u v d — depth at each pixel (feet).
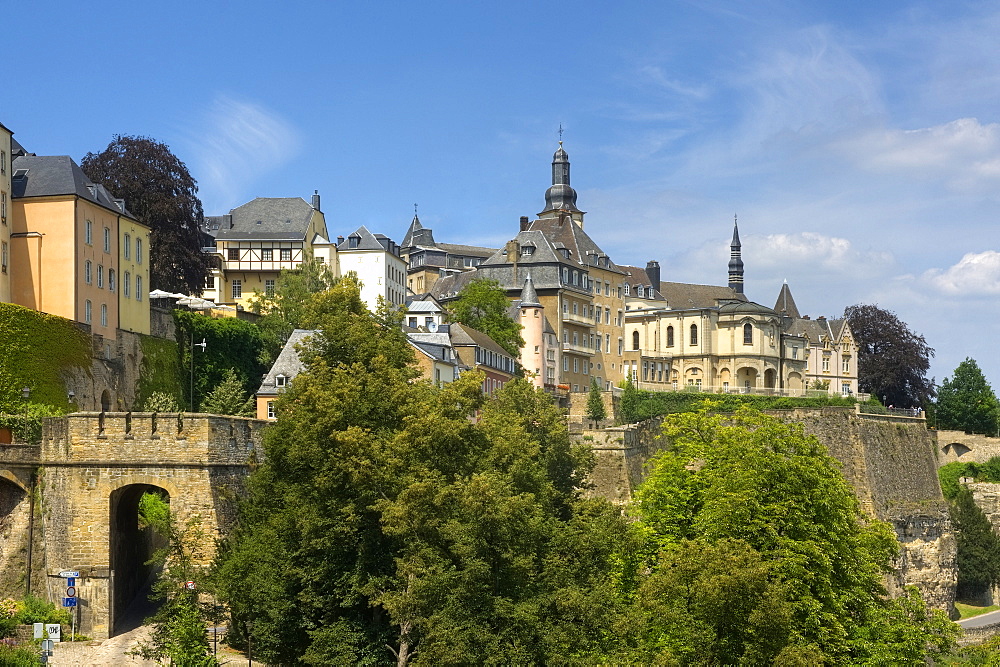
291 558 172.24
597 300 561.84
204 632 160.15
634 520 225.35
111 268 299.58
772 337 629.10
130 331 306.35
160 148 378.12
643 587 164.76
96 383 283.38
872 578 196.85
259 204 498.69
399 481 174.50
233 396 305.73
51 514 177.88
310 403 181.78
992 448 521.65
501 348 445.78
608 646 167.43
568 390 488.02
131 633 174.70
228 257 483.51
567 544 181.06
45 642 162.30
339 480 173.37
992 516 489.26
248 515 177.47
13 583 179.32
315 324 208.85
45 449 181.78
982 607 447.42
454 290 558.97
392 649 167.84
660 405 496.64
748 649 156.66
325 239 522.88
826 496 190.80
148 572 197.16
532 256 528.63
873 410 495.00
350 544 172.96
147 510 203.82
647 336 643.45
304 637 172.65
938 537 442.50
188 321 334.24
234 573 166.81
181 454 175.73
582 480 272.72
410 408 188.75
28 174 288.10
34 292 280.31
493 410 239.50
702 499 203.92
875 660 175.01
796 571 175.01
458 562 168.96
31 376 259.19
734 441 207.92
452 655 155.02
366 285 495.00
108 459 175.94
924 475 463.83
